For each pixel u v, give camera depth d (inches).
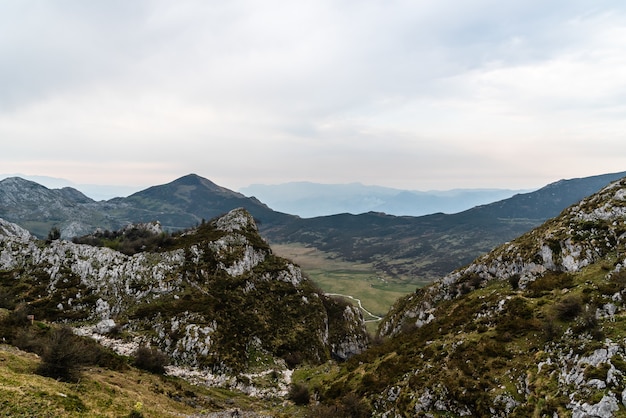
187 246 4847.4
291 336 4131.4
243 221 6087.6
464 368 1868.8
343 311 5319.9
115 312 3801.7
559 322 1891.0
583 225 2876.5
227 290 4345.5
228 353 3410.4
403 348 2603.3
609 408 1196.5
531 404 1470.2
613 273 2126.0
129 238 5979.3
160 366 2792.8
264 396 2869.1
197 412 1979.6
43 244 4645.7
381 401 2064.5
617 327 1587.1
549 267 2827.3
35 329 2316.7
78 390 1550.2
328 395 2500.0
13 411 1168.8
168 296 4033.0
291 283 5123.0
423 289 4653.1
